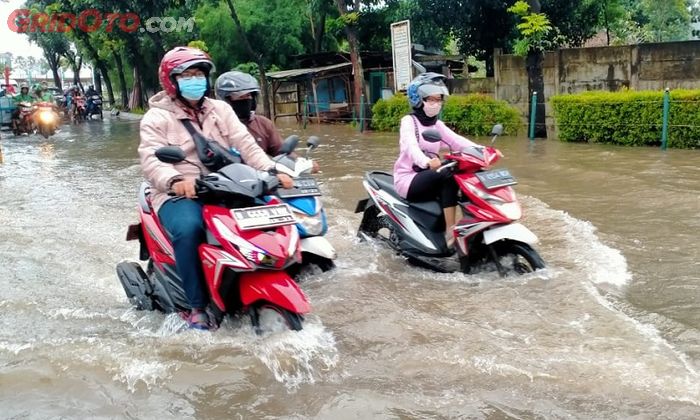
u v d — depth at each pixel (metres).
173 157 3.68
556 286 4.74
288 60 30.30
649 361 3.47
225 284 3.85
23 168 12.40
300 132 19.83
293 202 5.27
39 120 19.53
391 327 4.04
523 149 12.83
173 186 3.84
